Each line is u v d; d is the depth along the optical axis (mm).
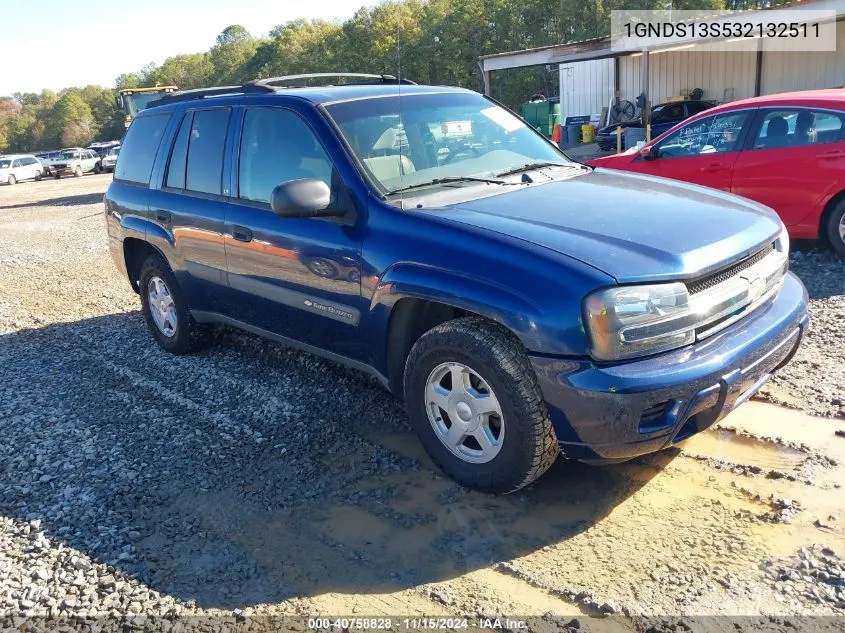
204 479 3746
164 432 4316
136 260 6004
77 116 131000
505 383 3066
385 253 3506
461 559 2992
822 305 5691
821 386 4227
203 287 4984
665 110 20469
